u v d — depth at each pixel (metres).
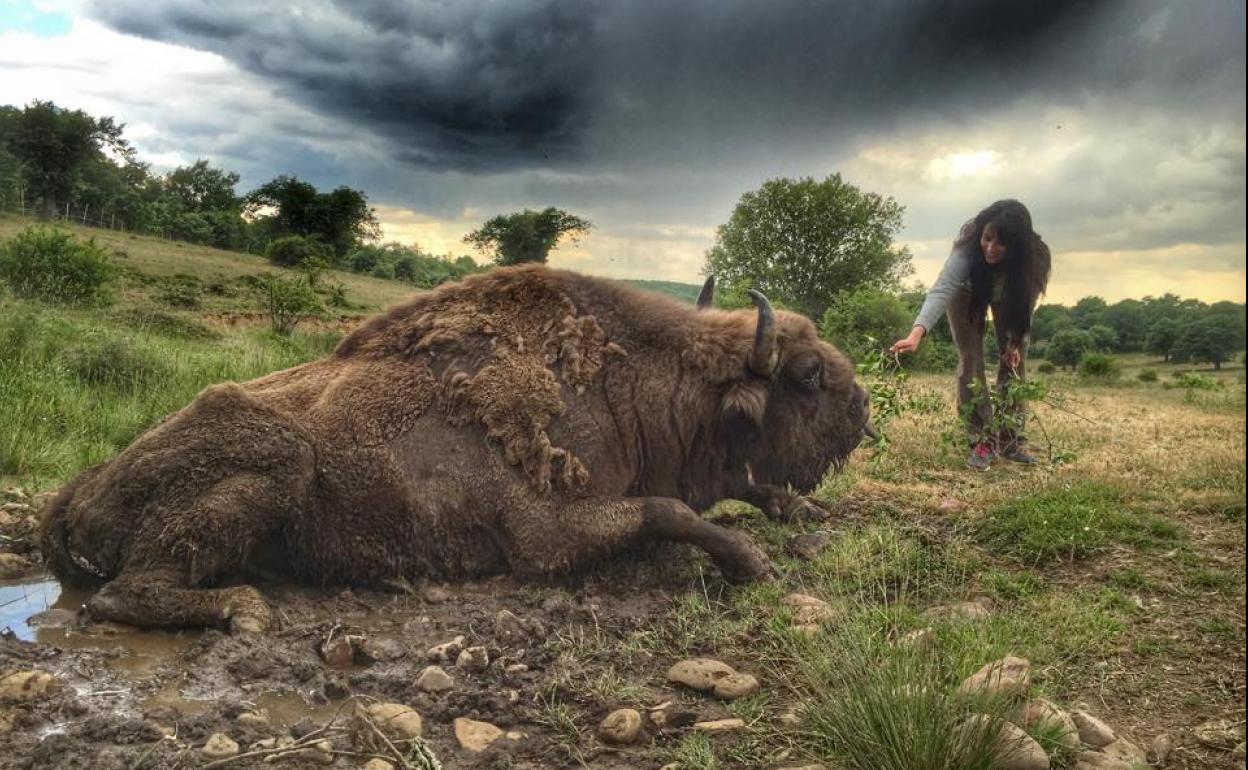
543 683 3.72
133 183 98.19
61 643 4.03
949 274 7.79
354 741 3.21
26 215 57.00
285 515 4.52
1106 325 33.41
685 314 5.36
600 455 4.93
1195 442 10.01
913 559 5.22
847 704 3.18
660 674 3.88
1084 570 5.17
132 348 10.52
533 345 5.02
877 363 7.11
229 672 3.78
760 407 5.21
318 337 17.52
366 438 4.70
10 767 2.92
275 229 82.25
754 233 33.19
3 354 10.02
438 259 74.06
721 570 4.96
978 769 2.88
